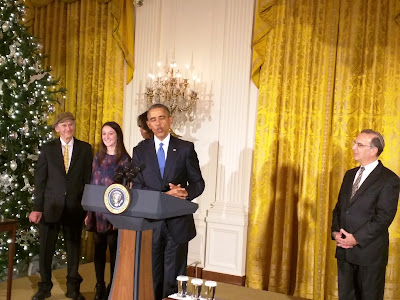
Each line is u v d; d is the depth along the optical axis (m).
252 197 5.05
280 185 4.91
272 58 5.00
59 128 4.18
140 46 5.82
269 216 4.99
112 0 5.88
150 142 3.46
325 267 4.76
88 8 6.04
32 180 5.23
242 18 5.23
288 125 4.93
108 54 5.92
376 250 3.26
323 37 4.78
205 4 5.51
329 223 4.74
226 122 5.26
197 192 3.41
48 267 4.16
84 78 6.06
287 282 4.86
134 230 2.60
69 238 4.22
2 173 5.01
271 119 4.97
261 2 5.02
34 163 5.25
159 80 5.62
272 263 4.92
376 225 3.21
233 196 5.22
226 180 5.25
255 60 5.06
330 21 4.75
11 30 5.16
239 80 5.21
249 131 5.20
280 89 4.97
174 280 3.33
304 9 4.87
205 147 5.43
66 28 6.23
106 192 2.53
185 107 5.50
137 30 5.85
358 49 4.63
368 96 4.59
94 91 6.03
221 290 4.87
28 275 5.12
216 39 5.43
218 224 5.24
